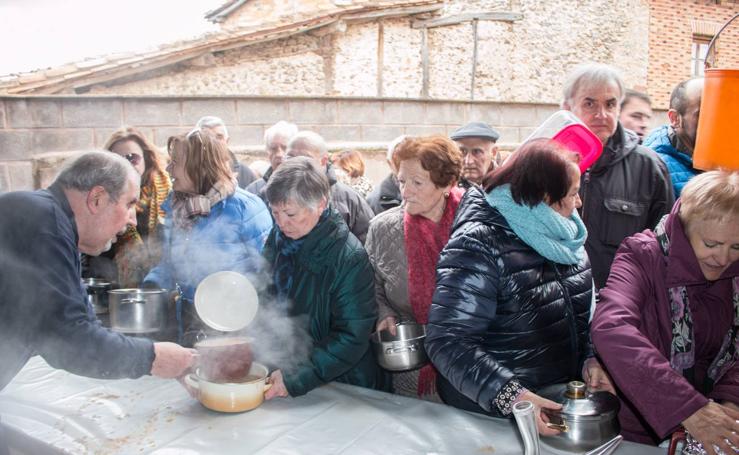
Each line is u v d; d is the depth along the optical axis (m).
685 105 2.10
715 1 7.32
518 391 1.21
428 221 1.84
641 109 2.90
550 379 1.38
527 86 7.72
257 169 3.90
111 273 2.39
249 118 5.33
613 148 2.05
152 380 1.67
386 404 1.46
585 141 1.59
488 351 1.37
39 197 1.38
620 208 2.01
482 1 7.46
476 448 1.21
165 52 5.76
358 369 1.68
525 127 6.63
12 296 1.30
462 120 6.29
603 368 1.38
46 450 1.30
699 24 7.34
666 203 2.03
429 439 1.26
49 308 1.33
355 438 1.27
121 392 1.58
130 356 1.41
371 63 7.18
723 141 1.15
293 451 1.22
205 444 1.26
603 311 1.28
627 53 7.43
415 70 7.44
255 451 1.22
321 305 1.57
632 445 1.19
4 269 1.29
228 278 1.62
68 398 1.54
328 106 5.66
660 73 7.43
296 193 1.49
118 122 4.71
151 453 1.23
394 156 1.85
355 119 5.79
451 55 7.55
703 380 1.38
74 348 1.36
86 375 1.40
